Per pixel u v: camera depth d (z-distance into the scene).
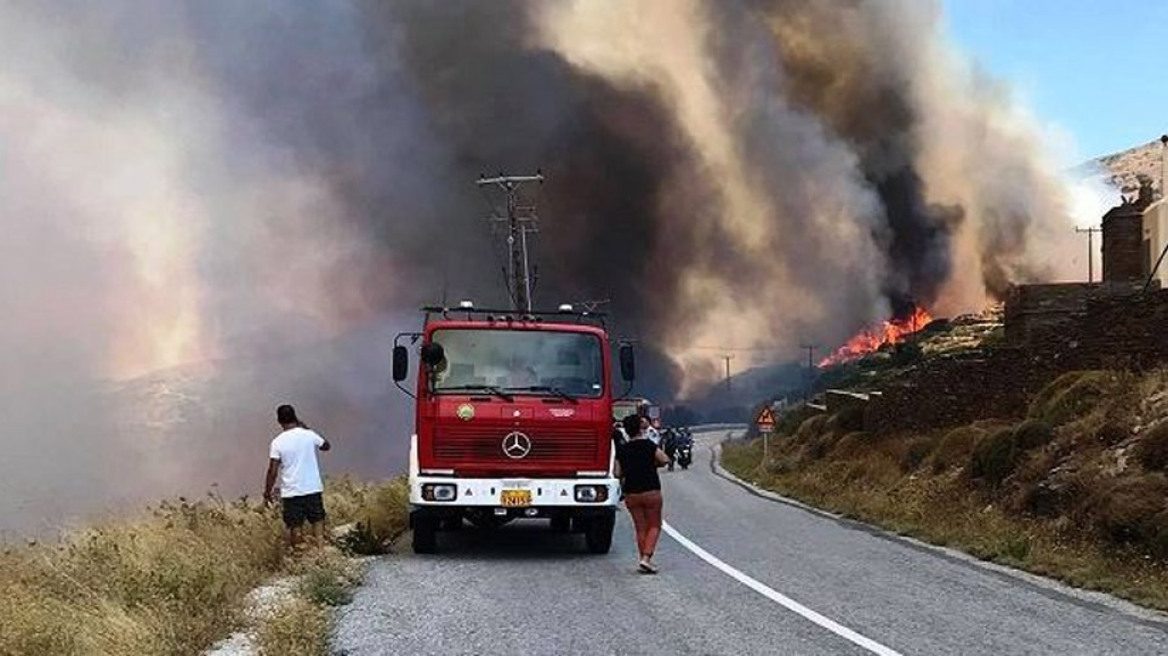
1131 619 9.42
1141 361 19.44
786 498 26.89
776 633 8.65
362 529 14.42
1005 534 14.74
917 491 19.98
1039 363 23.03
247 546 12.26
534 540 16.03
